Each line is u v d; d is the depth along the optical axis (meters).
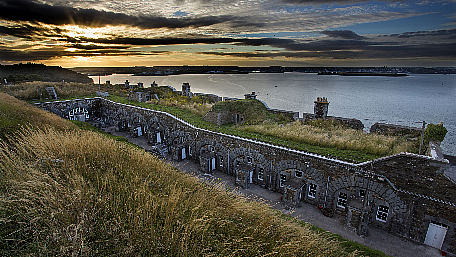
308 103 126.38
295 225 11.16
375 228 16.97
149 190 10.12
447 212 14.22
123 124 38.03
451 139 61.25
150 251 6.98
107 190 9.47
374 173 16.03
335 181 17.66
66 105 39.53
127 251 6.59
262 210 10.92
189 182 13.25
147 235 7.38
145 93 41.78
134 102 40.12
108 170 11.05
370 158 17.52
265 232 9.30
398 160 15.21
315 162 18.41
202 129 26.12
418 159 14.62
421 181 14.75
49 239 6.37
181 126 28.59
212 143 25.30
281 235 9.34
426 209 14.87
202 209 9.72
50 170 10.06
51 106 37.62
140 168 13.16
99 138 15.80
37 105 36.06
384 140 20.28
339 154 18.52
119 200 8.69
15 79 90.38
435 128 18.36
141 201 8.74
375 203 16.97
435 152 15.41
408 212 15.40
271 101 130.62
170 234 7.70
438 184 14.29
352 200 17.33
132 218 7.94
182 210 9.12
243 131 25.48
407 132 21.61
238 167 22.08
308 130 23.83
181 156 27.83
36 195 7.41
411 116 95.12
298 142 21.75
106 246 6.80
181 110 34.50
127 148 16.44
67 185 8.75
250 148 22.23
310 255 8.80
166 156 29.34
